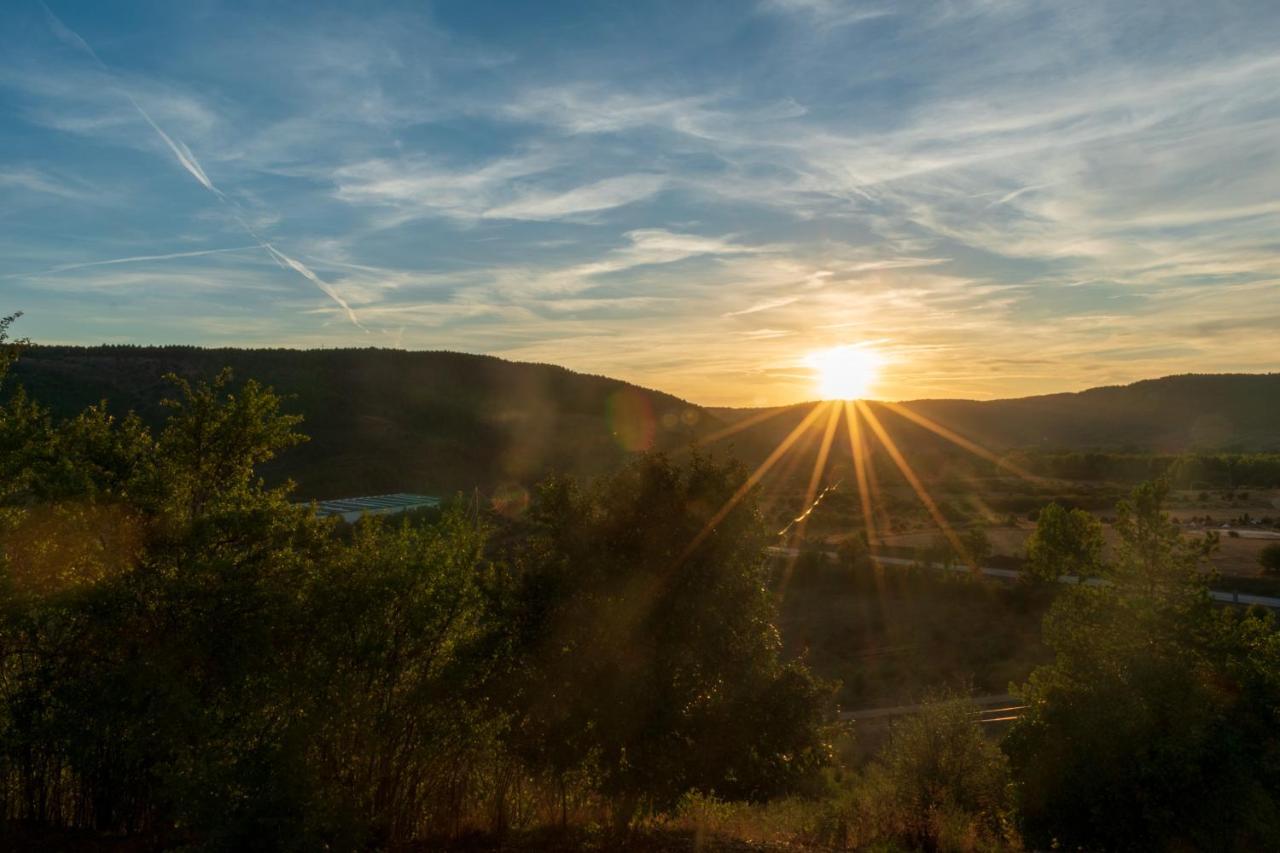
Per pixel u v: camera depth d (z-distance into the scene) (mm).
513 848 9812
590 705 8906
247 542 9570
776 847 10906
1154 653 11891
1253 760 11047
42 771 9625
